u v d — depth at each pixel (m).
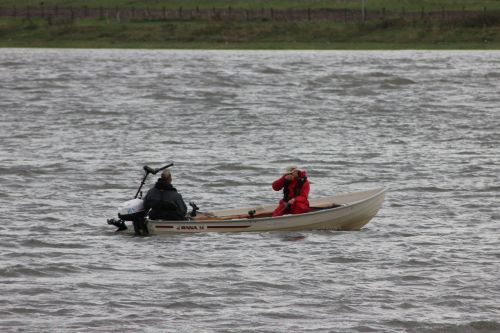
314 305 72.62
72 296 74.19
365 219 96.12
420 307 72.44
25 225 98.69
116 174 130.12
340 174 130.88
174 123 182.50
